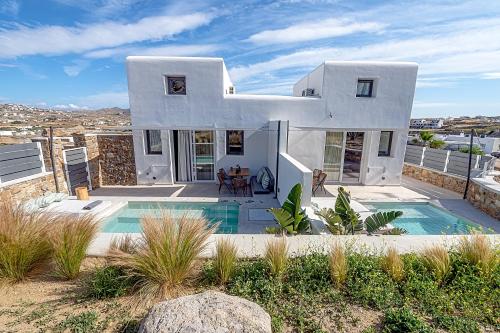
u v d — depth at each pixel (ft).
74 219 15.98
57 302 12.44
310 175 27.22
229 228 30.19
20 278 14.10
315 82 47.67
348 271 14.83
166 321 9.58
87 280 13.83
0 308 11.93
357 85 44.11
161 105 43.09
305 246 18.57
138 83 42.14
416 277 14.46
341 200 24.88
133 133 44.04
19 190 28.84
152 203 36.99
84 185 40.78
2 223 14.35
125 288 13.01
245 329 9.45
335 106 44.09
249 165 46.68
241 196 39.37
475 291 13.55
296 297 13.25
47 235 15.23
